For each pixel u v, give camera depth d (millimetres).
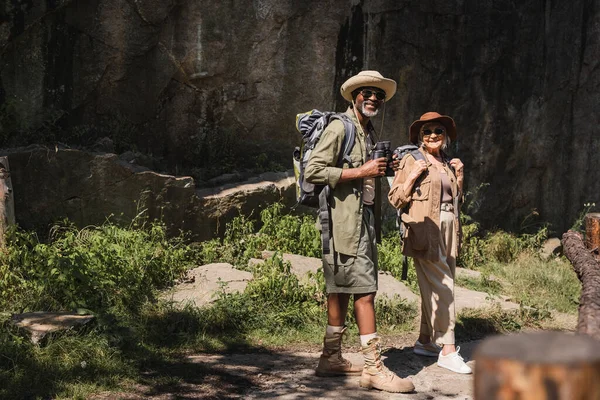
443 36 10688
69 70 9148
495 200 11148
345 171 4836
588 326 2023
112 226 7891
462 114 10867
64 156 8117
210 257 8266
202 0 9766
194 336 5980
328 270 4996
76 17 9094
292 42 10250
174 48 9703
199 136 10008
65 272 6133
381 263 8445
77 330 5426
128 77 9484
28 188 7988
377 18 10469
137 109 9594
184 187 8703
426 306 5531
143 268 7102
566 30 11258
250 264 8023
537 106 11250
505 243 10219
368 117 5258
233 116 10148
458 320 6820
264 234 8828
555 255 10508
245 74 10102
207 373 5223
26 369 4801
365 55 10523
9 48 8797
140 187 8445
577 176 11555
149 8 9430
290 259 8172
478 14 10781
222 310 6352
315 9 10273
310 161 4902
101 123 9414
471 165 10977
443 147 5719
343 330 5234
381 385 4922
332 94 10492
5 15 8719
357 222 4926
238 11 9961
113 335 5445
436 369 5484
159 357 5430
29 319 5484
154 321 6125
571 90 11422
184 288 7176
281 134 10383
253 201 9328
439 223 5383
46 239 7938
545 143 11375
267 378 5176
